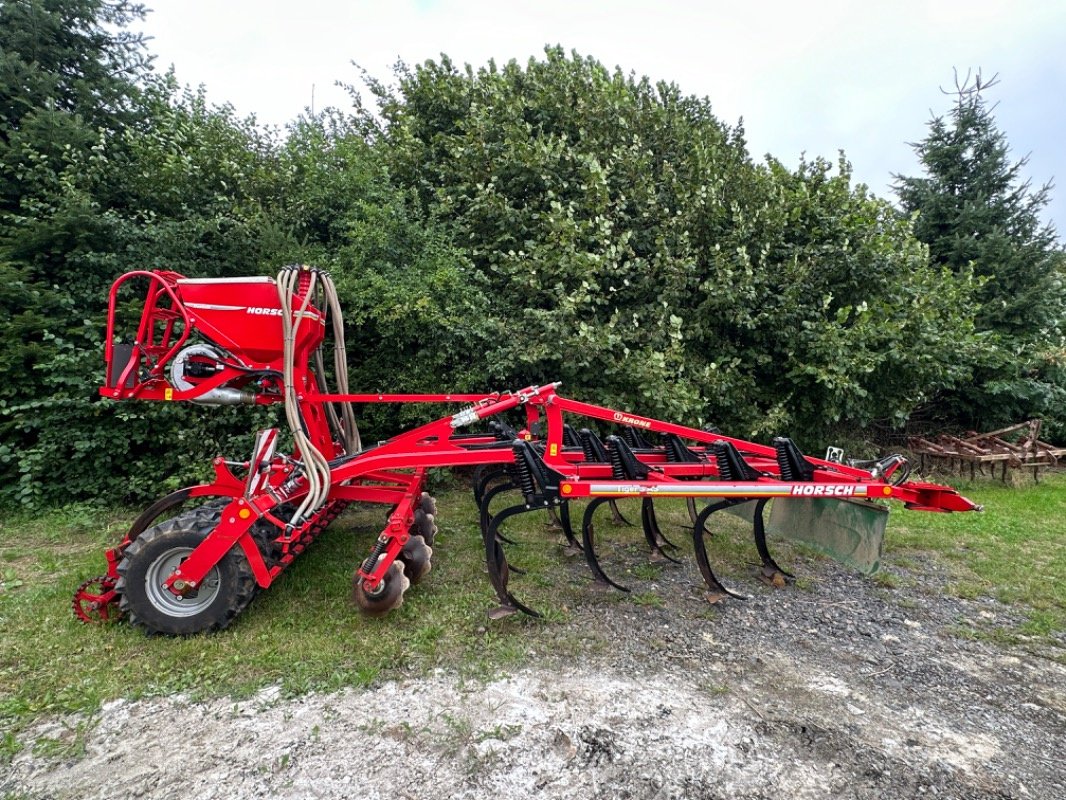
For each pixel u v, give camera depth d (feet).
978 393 37.35
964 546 18.22
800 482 11.46
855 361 24.73
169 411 19.19
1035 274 40.91
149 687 9.07
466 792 7.11
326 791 7.06
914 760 7.93
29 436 19.35
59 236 19.40
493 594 12.87
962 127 45.60
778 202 26.76
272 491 10.58
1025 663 10.91
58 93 23.35
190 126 24.84
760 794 7.18
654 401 22.63
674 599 13.20
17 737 7.93
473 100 28.17
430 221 24.62
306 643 10.44
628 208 26.32
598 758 7.75
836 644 11.41
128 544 11.45
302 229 24.66
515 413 25.08
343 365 14.48
